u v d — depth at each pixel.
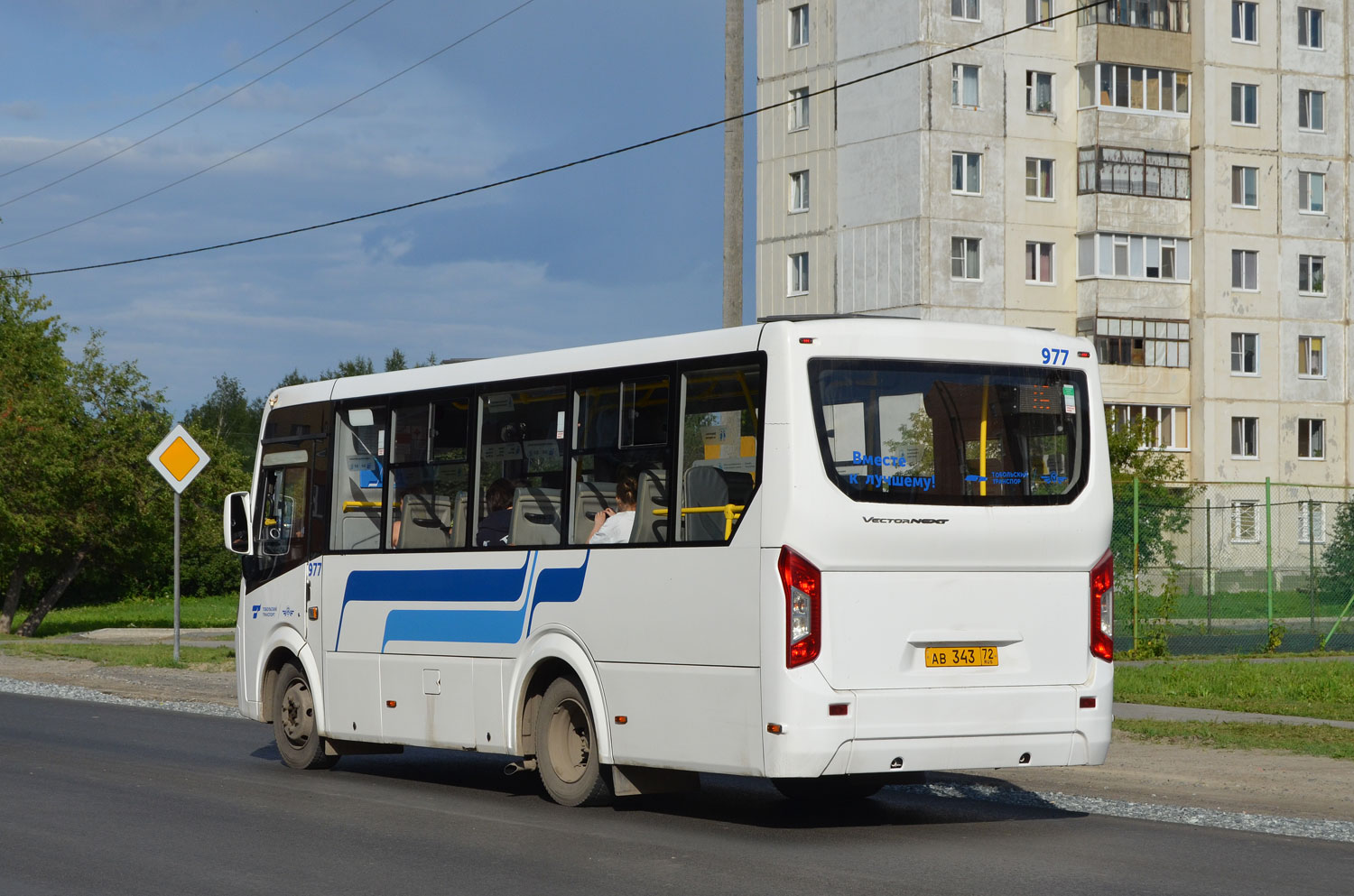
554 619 10.83
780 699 9.25
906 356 9.77
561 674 11.05
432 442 12.12
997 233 56.44
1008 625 9.86
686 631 9.86
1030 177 57.12
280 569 13.56
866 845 9.38
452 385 11.98
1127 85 57.88
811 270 58.84
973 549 9.73
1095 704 10.09
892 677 9.48
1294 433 59.69
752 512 9.50
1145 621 27.19
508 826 10.16
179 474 25.30
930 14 55.41
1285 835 9.95
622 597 10.31
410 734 12.06
